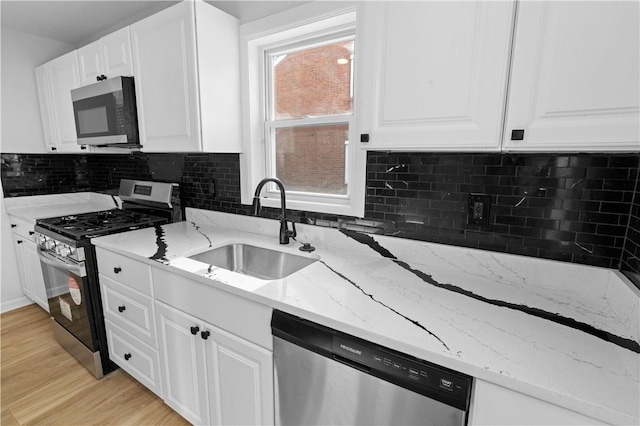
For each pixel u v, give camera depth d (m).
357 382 0.91
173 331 1.44
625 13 0.68
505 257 1.16
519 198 1.13
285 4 1.55
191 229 1.98
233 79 1.73
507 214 1.16
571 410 0.63
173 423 1.57
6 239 2.59
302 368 1.02
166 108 1.69
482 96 0.86
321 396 1.00
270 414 1.16
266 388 1.14
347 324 0.88
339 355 0.91
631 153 0.94
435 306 0.99
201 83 1.56
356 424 0.94
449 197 1.27
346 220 1.56
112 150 2.18
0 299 2.60
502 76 0.83
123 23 2.26
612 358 0.74
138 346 1.65
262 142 1.87
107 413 1.62
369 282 1.17
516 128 0.83
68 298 1.90
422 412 0.81
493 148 0.88
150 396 1.74
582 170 1.02
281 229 1.63
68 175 2.89
